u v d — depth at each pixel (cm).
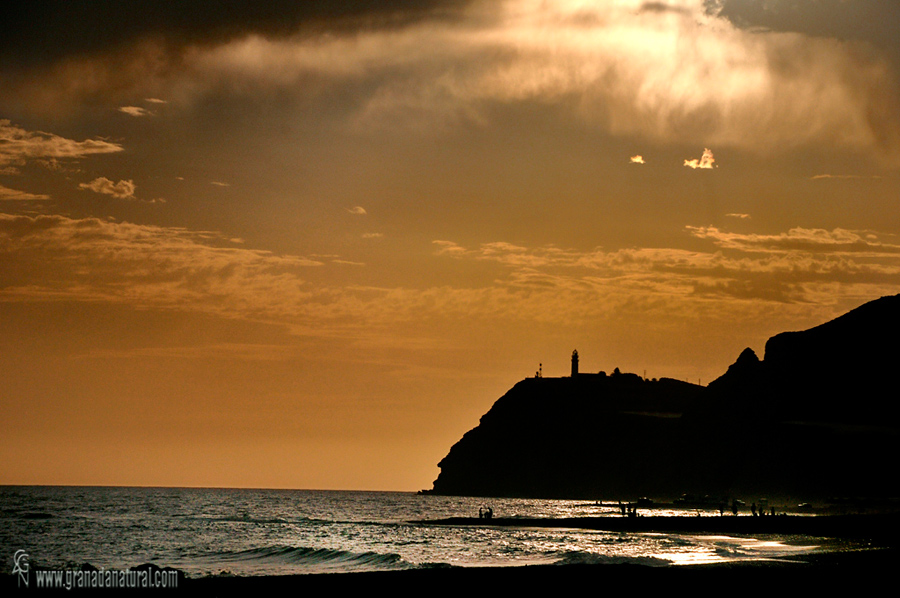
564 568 5091
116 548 7869
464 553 7519
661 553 7100
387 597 4116
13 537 8900
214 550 7669
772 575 4638
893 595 3981
